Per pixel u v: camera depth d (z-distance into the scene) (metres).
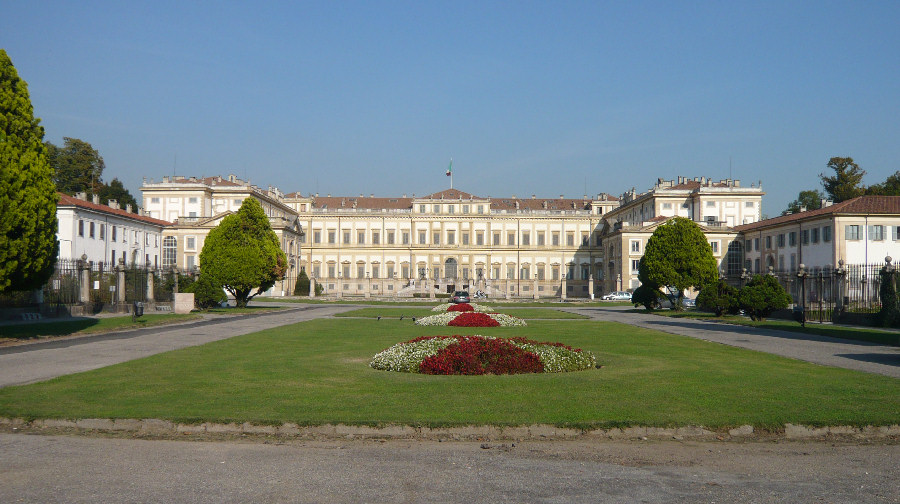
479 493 9.25
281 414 13.56
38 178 30.02
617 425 12.80
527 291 143.62
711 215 115.00
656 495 9.20
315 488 9.45
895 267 43.06
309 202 147.62
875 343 30.64
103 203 121.81
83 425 13.08
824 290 57.03
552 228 144.75
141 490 9.33
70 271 51.88
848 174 113.56
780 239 92.25
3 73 29.75
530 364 19.70
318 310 66.00
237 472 10.20
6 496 9.05
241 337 32.31
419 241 144.00
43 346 27.89
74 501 8.85
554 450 11.68
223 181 133.75
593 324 44.59
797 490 9.47
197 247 112.12
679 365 21.62
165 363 21.62
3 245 28.06
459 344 20.66
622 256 112.00
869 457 11.32
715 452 11.61
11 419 13.32
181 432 12.83
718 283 55.50
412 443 12.12
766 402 15.02
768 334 36.03
